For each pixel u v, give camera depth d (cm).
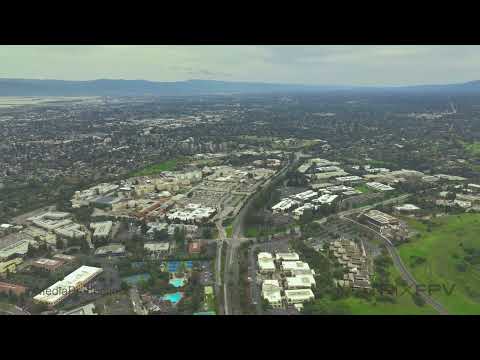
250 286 19488
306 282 19438
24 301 17975
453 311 17450
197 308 17500
